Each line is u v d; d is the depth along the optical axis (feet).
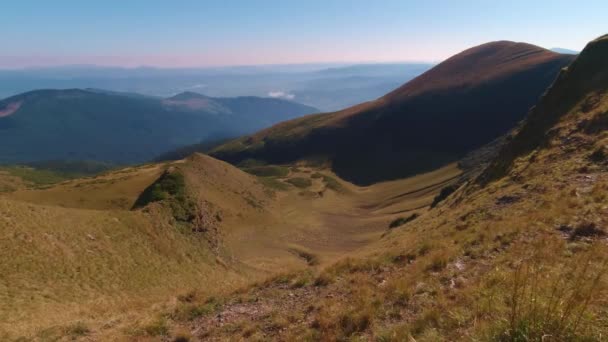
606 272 24.38
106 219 138.10
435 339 22.34
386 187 537.65
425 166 569.64
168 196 188.24
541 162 80.33
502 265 32.48
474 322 21.61
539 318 17.65
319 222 361.92
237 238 256.52
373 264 45.65
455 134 613.11
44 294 76.64
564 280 24.43
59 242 105.09
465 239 45.29
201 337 36.06
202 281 130.62
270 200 392.27
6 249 88.22
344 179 615.16
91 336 40.98
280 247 262.06
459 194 132.46
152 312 46.01
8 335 48.62
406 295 31.68
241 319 38.19
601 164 59.62
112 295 90.99
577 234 35.53
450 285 31.76
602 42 120.37
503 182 86.89
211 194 300.81
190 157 358.02
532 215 45.24
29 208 113.50
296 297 41.60
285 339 30.73
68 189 219.82
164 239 148.97
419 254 45.09
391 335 25.09
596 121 81.05
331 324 30.55
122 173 283.18
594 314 17.74
